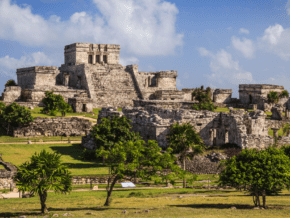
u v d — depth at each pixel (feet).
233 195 123.65
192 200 110.63
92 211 93.56
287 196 122.31
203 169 168.45
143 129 197.06
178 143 155.63
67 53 432.25
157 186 148.87
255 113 203.92
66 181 96.02
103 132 173.37
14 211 96.37
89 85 368.07
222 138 197.57
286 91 380.99
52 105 280.92
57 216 86.94
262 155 98.89
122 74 405.39
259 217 80.74
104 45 435.94
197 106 288.71
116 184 152.25
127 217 83.71
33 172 91.91
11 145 202.59
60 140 231.71
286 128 242.58
